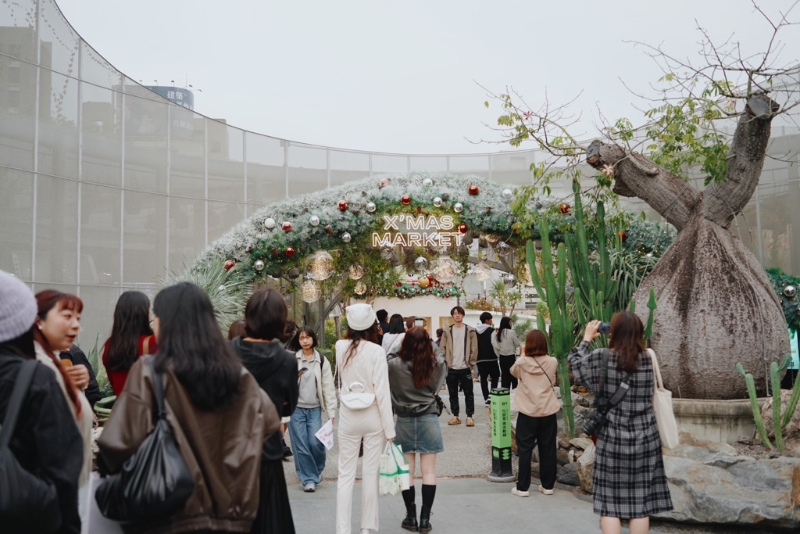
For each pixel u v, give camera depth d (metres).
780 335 7.00
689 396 6.99
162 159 15.08
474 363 12.78
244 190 16.61
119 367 4.23
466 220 11.33
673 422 4.46
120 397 2.55
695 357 6.90
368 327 5.28
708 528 5.66
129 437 2.47
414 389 5.66
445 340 11.88
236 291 10.87
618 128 8.40
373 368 5.19
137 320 4.26
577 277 8.59
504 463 7.76
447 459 9.02
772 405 6.39
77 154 13.26
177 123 15.42
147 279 14.59
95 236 13.53
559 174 8.78
